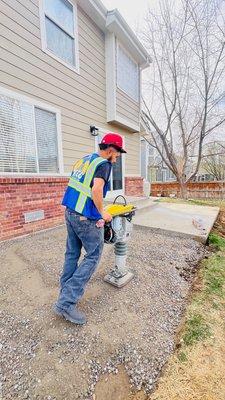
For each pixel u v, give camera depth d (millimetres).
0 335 2035
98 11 6535
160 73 12414
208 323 2279
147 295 2684
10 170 4613
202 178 29562
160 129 13477
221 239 4961
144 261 3541
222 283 3070
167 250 4051
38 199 4996
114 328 2143
